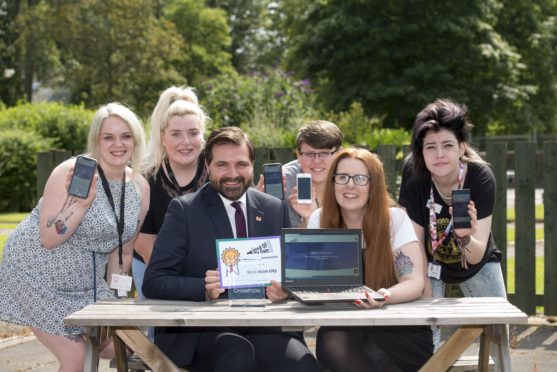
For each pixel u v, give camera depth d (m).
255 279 3.44
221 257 3.43
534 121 32.59
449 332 6.12
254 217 3.84
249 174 3.76
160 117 4.67
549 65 33.19
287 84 14.42
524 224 6.43
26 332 6.18
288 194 4.86
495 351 3.48
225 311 3.25
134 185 4.19
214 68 51.75
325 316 3.09
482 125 31.20
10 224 14.36
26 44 37.91
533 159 6.38
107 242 4.08
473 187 4.13
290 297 3.52
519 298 6.48
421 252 3.94
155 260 3.69
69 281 4.01
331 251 3.50
